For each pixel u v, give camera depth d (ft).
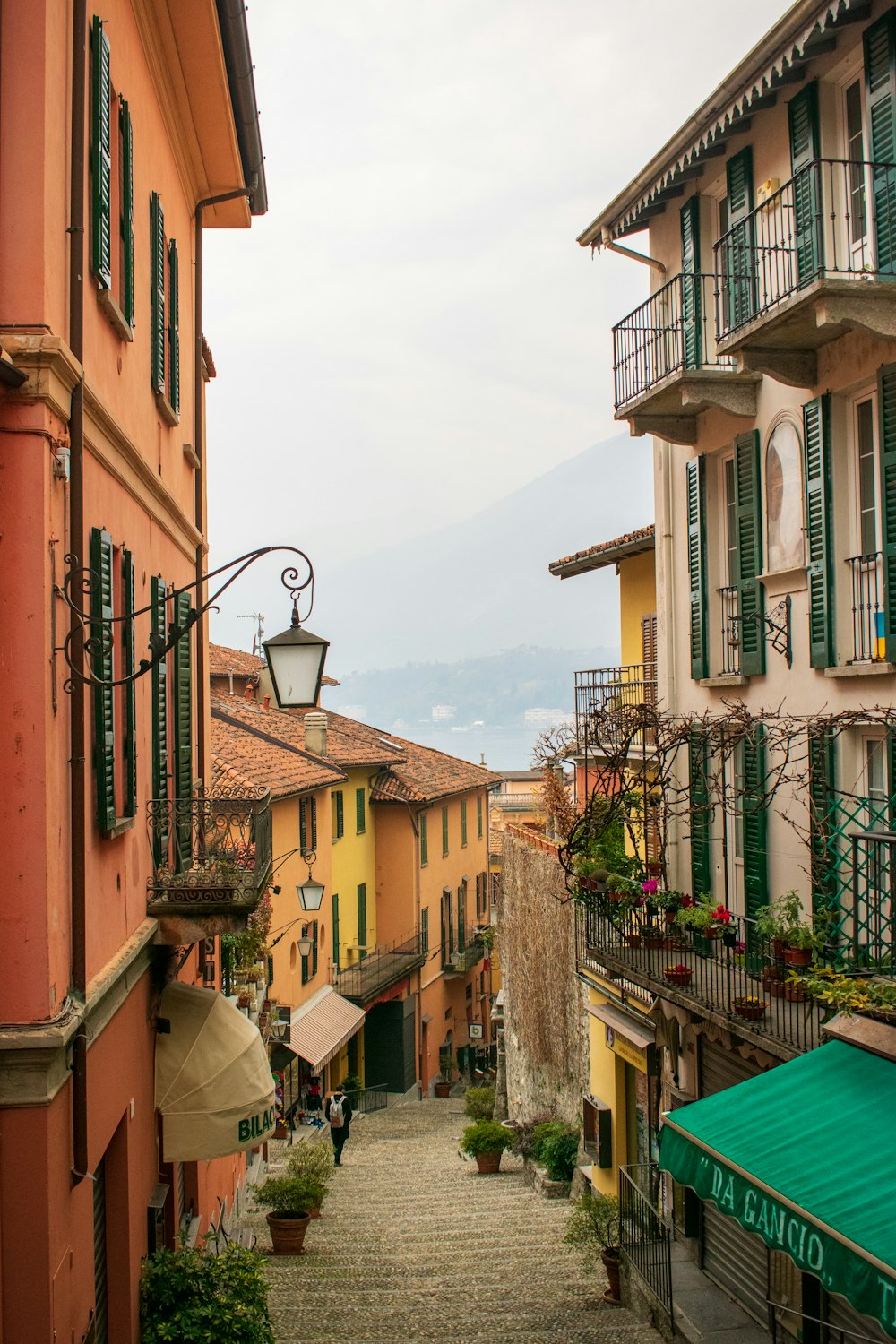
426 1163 90.12
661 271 53.88
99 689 26.66
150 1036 35.04
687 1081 51.21
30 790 22.17
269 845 42.06
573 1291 48.55
